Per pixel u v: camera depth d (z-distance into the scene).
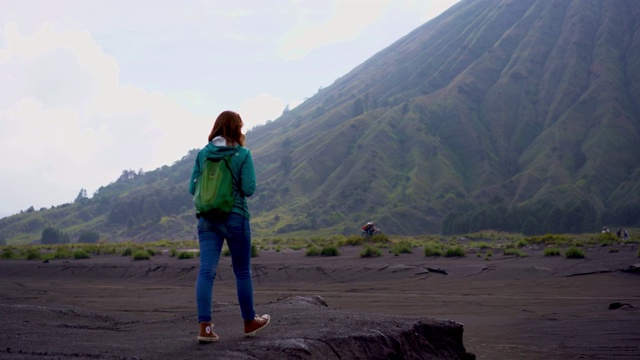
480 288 20.81
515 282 22.31
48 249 63.78
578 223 154.50
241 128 6.29
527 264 27.09
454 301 17.09
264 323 6.53
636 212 171.88
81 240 180.12
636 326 11.55
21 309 9.32
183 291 21.33
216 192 5.97
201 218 6.14
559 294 18.47
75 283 25.53
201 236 6.15
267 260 34.50
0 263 33.09
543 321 12.87
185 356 5.34
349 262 31.31
